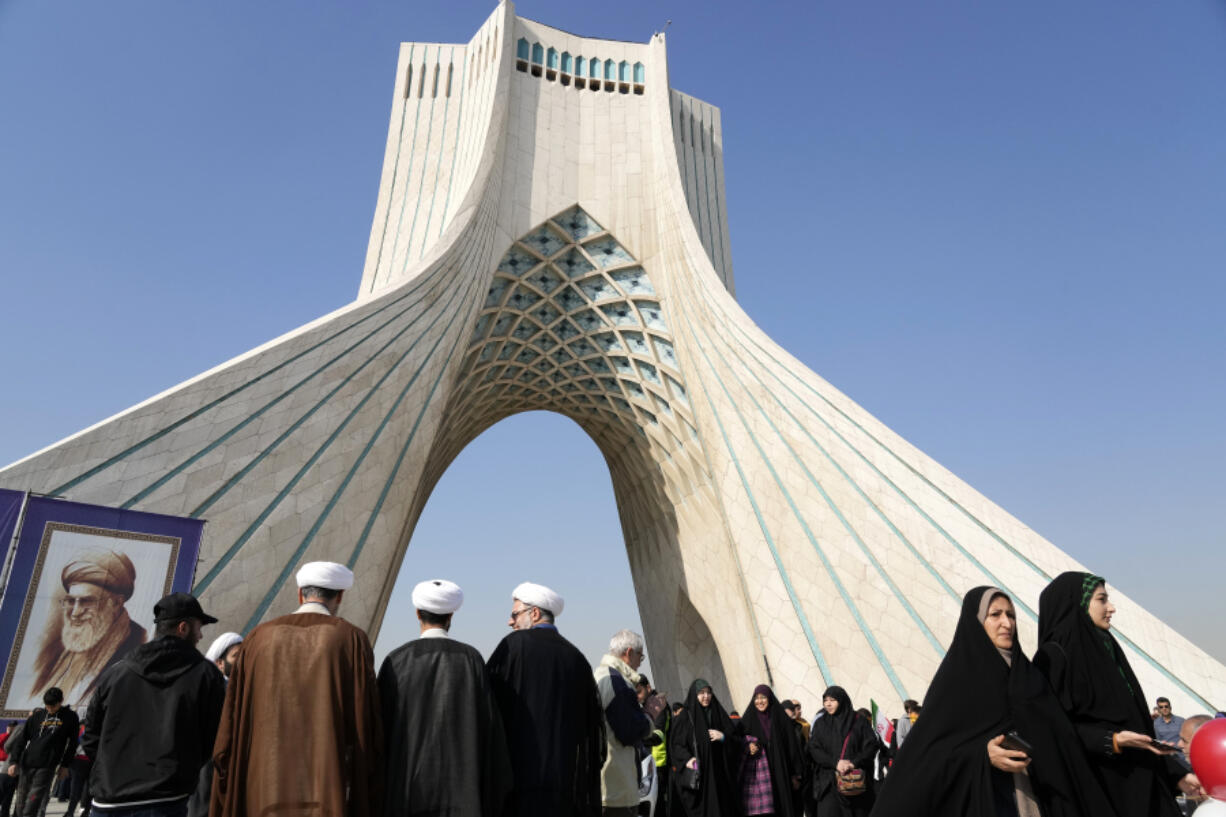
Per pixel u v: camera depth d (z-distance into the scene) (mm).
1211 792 2480
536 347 22578
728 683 21375
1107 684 3012
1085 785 2693
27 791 7691
